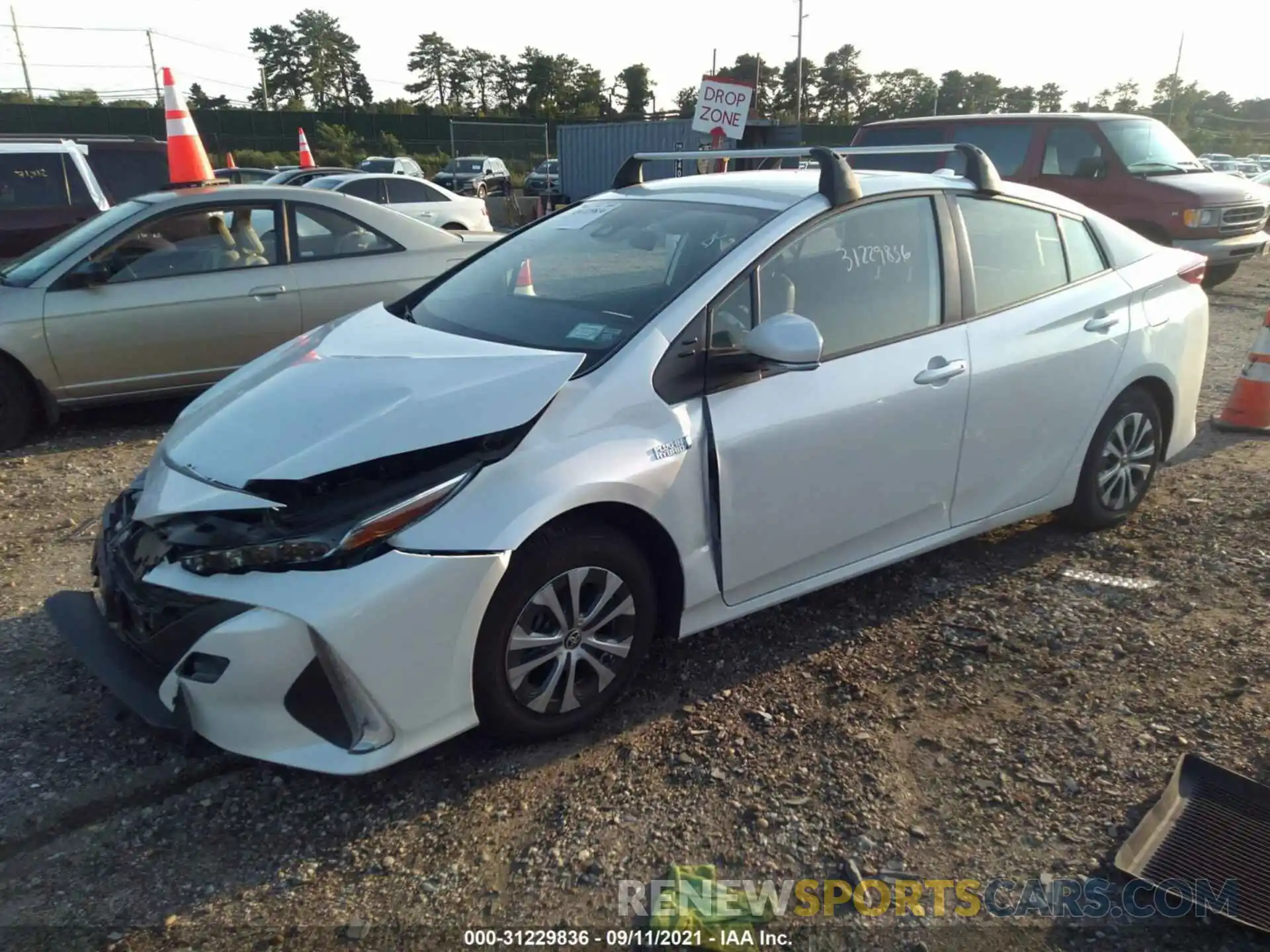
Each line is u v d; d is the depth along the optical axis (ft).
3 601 13.28
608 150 100.22
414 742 8.96
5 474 18.52
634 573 10.11
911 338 11.96
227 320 20.98
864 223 11.86
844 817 9.08
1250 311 35.78
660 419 10.06
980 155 13.21
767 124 97.76
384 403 9.36
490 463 9.12
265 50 272.31
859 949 7.68
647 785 9.52
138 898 8.19
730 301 10.69
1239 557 14.46
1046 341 13.23
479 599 8.89
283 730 8.75
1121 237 14.94
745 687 11.19
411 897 8.20
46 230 32.83
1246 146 234.99
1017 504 13.70
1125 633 12.39
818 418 11.02
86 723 10.53
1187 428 15.98
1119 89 266.57
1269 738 10.18
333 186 51.24
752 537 10.89
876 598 13.37
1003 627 12.55
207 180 23.89
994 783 9.56
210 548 8.69
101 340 20.03
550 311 11.29
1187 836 8.74
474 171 111.04
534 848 8.72
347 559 8.49
